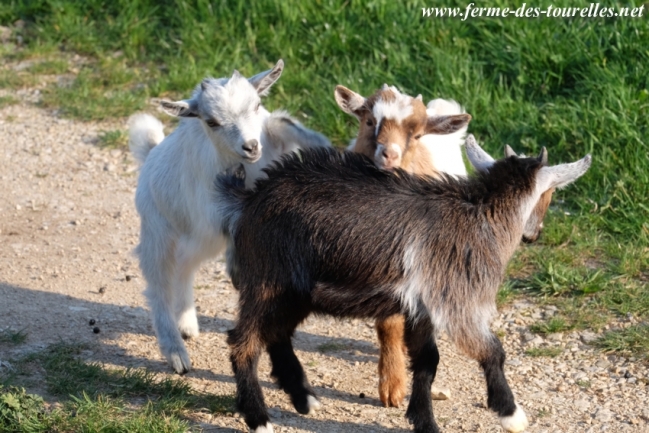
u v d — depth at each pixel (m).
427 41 12.45
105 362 7.69
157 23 14.12
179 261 7.70
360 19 13.04
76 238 10.09
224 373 7.57
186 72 12.94
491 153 10.74
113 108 12.70
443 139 8.24
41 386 7.11
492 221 6.13
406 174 6.30
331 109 11.67
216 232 7.28
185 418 6.71
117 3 14.51
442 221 6.05
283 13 13.39
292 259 6.13
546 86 11.49
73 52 14.15
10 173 11.51
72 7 14.59
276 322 6.30
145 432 6.29
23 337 7.89
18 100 13.12
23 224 10.38
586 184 10.02
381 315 6.14
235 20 13.64
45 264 9.51
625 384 7.21
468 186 6.23
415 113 7.37
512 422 6.17
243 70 12.62
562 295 8.57
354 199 6.12
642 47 11.35
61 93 13.09
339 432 6.59
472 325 6.04
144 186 7.84
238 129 7.02
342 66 12.48
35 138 12.28
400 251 5.97
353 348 7.99
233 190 6.59
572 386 7.23
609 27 11.80
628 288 8.46
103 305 8.73
